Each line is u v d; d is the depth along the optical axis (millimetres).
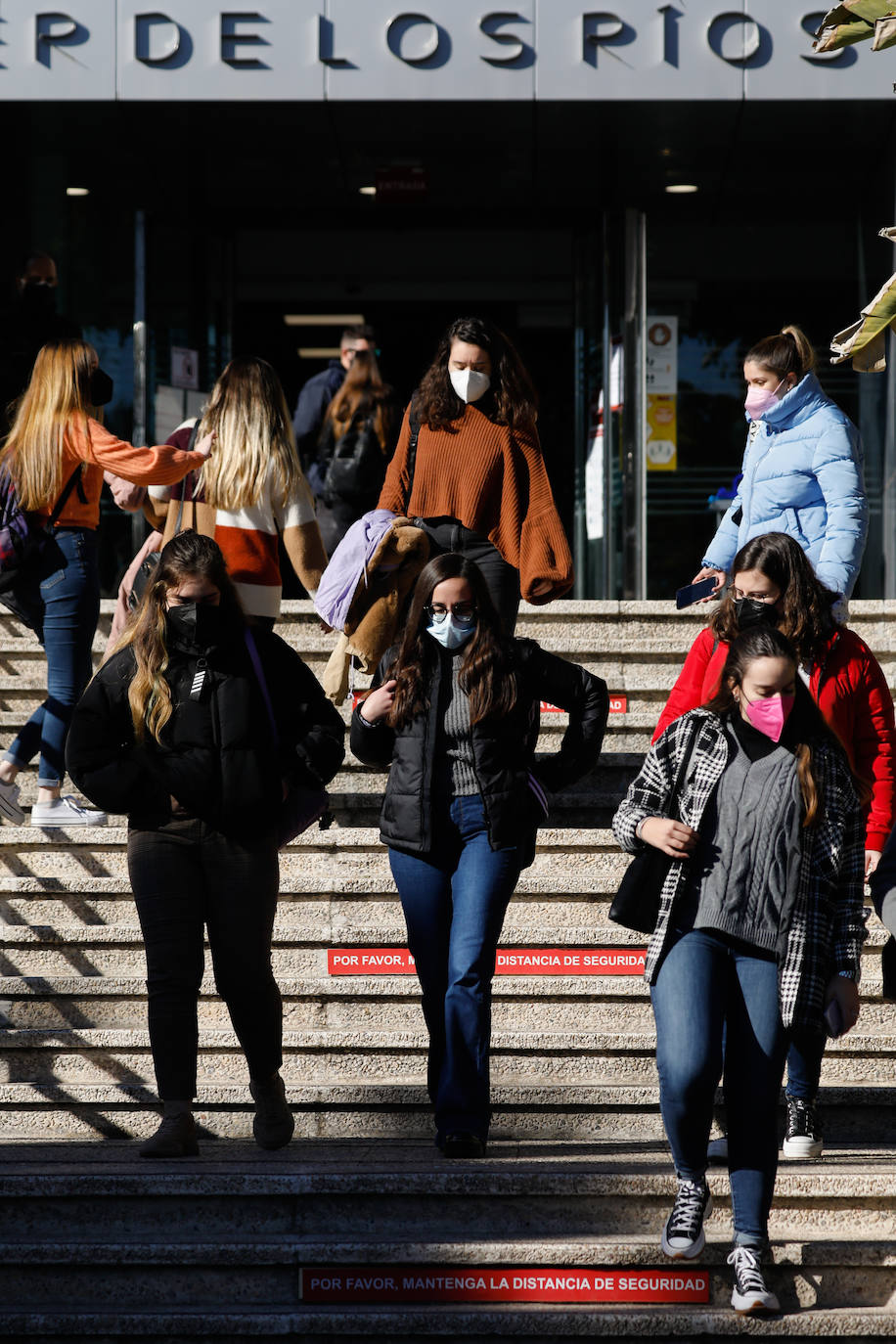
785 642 13211
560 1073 16688
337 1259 13602
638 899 13297
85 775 14727
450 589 14812
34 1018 17328
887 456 35656
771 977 13031
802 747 13242
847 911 13219
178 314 37875
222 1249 13625
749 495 17844
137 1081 16719
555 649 23656
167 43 30781
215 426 18391
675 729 13656
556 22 30812
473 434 17906
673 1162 14594
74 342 19453
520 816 14773
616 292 36938
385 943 17891
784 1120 16078
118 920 18391
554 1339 13258
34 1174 14086
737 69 30672
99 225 36812
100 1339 13305
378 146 33250
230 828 14594
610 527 37062
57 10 30734
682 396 37375
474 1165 14383
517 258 39656
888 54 30500
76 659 19531
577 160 34125
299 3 30859
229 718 14555
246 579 18500
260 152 33531
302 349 40250
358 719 15469
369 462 30156
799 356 17344
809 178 35156
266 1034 15008
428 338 40406
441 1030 15250
